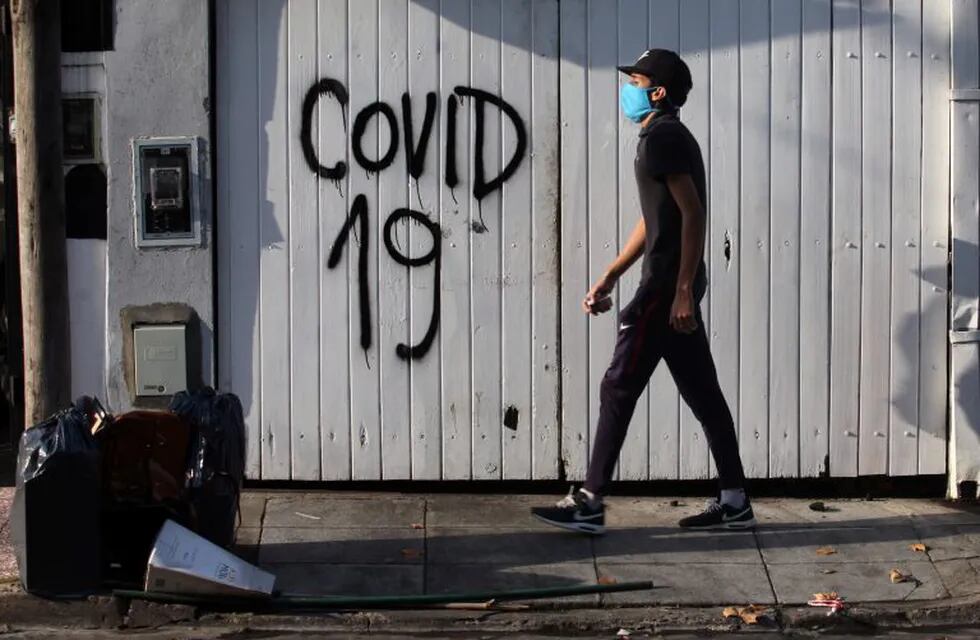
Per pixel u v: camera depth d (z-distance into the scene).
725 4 7.93
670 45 7.94
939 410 8.14
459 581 7.03
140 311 8.09
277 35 7.98
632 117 7.36
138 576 7.01
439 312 8.09
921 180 8.02
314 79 7.99
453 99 7.98
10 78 8.61
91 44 8.00
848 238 8.03
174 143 7.98
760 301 8.05
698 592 6.93
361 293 8.09
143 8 7.94
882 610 6.76
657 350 7.28
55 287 7.27
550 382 8.09
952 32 7.94
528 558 7.29
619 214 8.00
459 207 8.02
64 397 7.36
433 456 8.16
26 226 7.24
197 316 8.07
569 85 7.95
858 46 7.95
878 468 8.16
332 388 8.15
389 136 8.01
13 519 6.81
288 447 8.19
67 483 6.67
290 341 8.13
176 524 6.77
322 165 8.04
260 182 8.05
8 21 8.52
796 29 7.94
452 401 8.13
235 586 6.67
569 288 8.04
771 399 8.09
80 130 8.05
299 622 6.65
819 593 6.93
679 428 8.12
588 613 6.74
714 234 8.02
